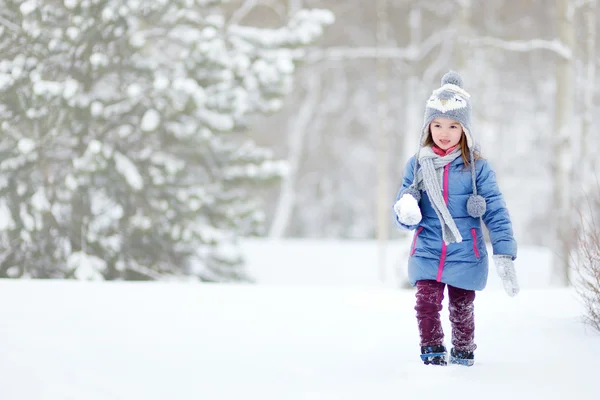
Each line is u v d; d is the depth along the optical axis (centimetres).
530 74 3988
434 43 3753
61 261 1786
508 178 4262
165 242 1912
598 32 2970
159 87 1797
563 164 2027
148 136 1897
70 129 1788
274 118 4638
